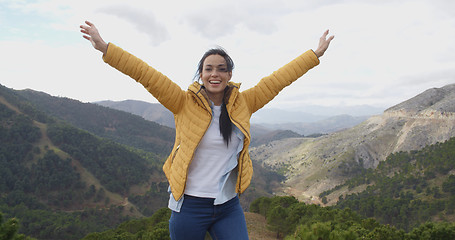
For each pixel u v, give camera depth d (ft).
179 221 7.52
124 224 93.76
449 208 286.87
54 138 449.48
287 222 83.76
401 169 490.49
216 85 7.54
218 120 7.65
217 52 7.55
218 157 7.53
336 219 66.54
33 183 368.89
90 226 292.40
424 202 317.42
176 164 7.56
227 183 7.57
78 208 364.58
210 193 7.39
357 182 530.27
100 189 393.91
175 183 7.50
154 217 90.53
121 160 473.26
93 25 7.29
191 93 7.55
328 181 627.46
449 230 48.29
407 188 406.62
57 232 252.42
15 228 15.08
